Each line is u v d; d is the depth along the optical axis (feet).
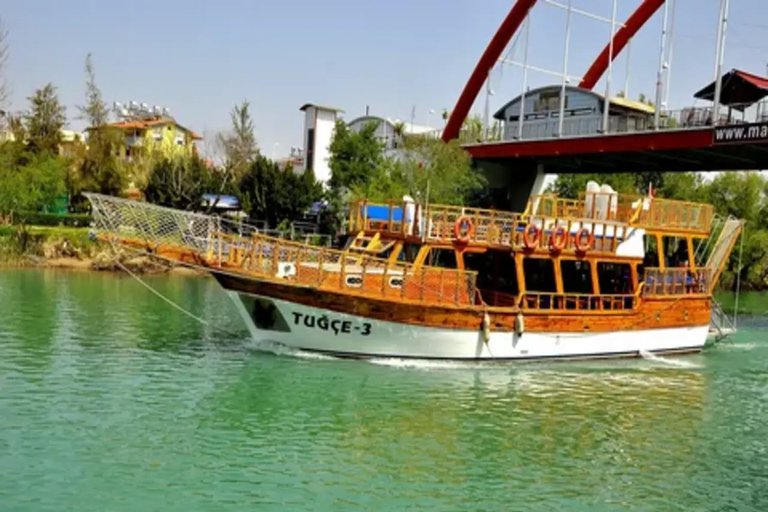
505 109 207.00
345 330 65.87
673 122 143.95
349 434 48.83
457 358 69.31
